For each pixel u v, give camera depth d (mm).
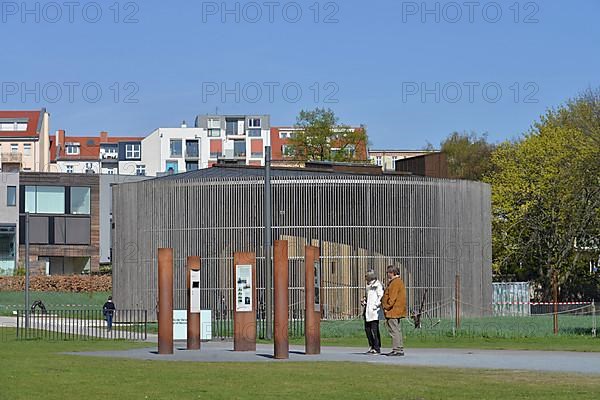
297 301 58906
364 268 59906
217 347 34094
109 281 89875
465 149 126625
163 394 16750
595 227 75375
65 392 17047
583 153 78688
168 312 28781
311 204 59594
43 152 164125
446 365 23016
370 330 27531
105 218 111375
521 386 17703
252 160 169500
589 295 83062
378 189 60688
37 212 108812
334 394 16656
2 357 26359
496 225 84250
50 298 80812
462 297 63219
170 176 66500
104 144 183500
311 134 109562
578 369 21703
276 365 23109
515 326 46250
